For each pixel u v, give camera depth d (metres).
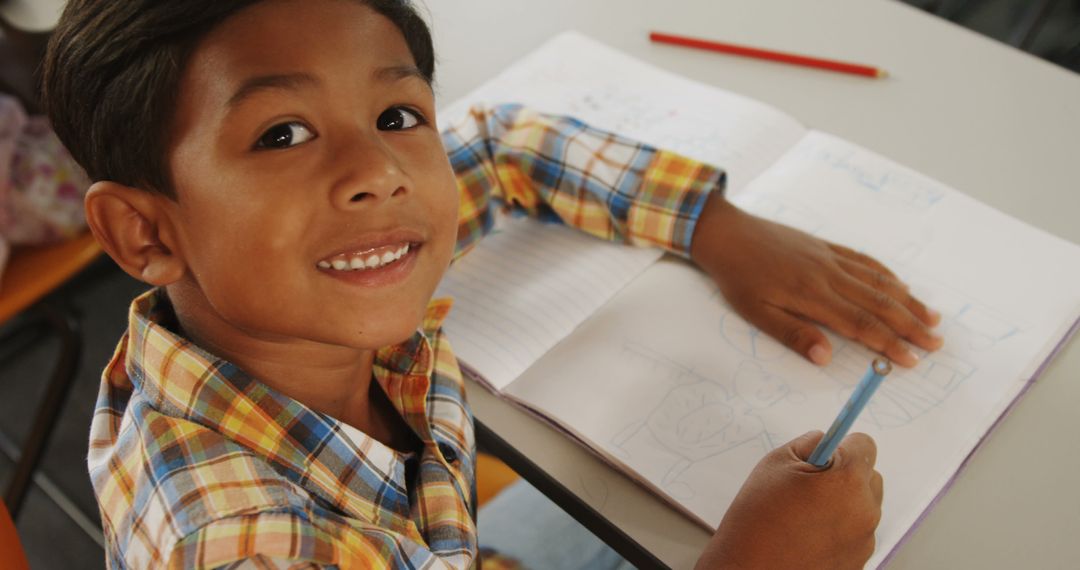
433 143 0.57
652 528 0.61
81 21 0.51
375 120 0.53
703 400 0.68
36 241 1.06
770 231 0.77
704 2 1.06
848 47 0.99
